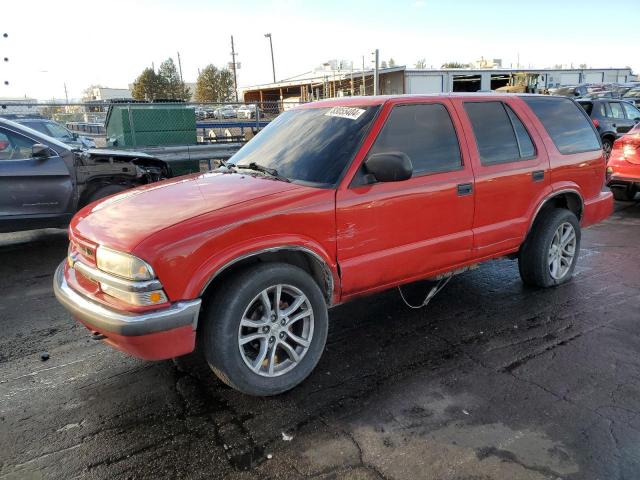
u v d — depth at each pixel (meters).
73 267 3.32
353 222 3.39
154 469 2.58
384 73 32.66
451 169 3.95
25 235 7.68
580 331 4.07
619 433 2.78
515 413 2.99
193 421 2.96
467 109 4.20
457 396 3.17
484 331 4.10
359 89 34.59
